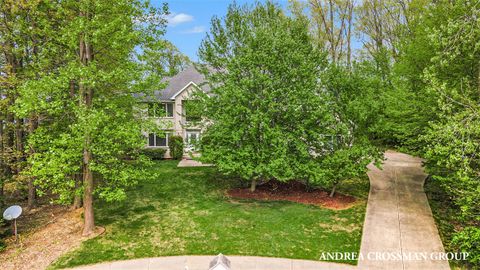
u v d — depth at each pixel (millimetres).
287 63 15352
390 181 18188
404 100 14633
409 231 12000
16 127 14367
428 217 13203
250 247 10977
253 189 17266
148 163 12961
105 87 12531
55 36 11656
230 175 20125
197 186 18281
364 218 13219
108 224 12969
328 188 17328
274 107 15164
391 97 14875
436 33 10328
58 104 10445
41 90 10211
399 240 11352
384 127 14586
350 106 14453
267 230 12266
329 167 15109
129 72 11578
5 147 14414
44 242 11508
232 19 16984
